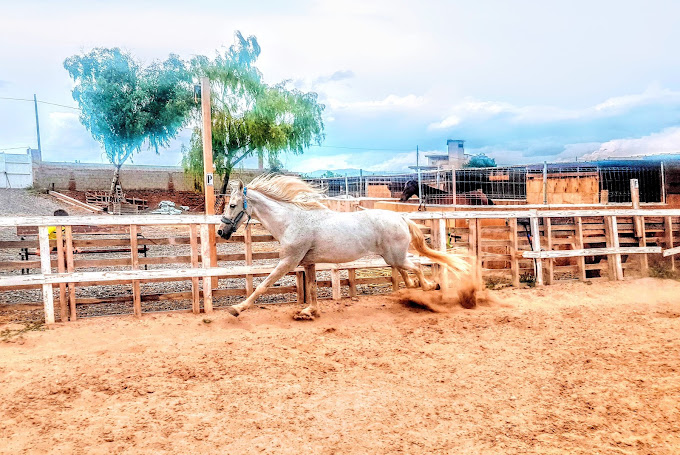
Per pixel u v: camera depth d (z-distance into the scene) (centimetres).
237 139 3234
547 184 1575
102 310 796
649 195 1553
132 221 741
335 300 847
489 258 941
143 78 3566
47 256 703
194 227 772
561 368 514
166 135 3622
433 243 905
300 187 752
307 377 498
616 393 444
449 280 911
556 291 900
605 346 580
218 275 775
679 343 580
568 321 700
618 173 1566
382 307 798
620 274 995
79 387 469
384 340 627
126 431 381
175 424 393
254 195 722
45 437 371
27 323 705
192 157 3247
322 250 728
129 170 4125
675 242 1078
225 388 468
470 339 628
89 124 3519
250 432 380
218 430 383
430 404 430
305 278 827
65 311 713
